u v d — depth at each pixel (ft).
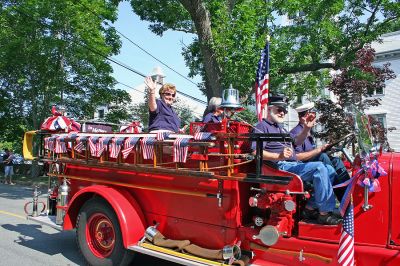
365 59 45.01
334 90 45.21
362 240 11.61
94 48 56.39
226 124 13.56
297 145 14.48
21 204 35.68
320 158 13.93
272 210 12.89
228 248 13.03
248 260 13.15
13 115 68.44
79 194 17.11
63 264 17.83
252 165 14.02
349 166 15.35
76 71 61.46
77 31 54.39
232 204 13.53
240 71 37.11
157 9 53.62
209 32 40.09
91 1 56.29
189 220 14.67
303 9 44.39
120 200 15.80
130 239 15.19
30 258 18.69
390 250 11.16
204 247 14.35
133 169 15.89
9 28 55.36
